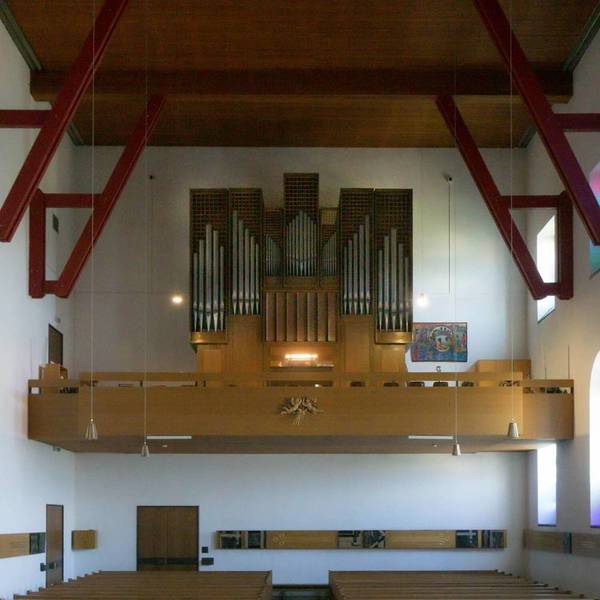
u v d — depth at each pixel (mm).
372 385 17594
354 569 20594
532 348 20438
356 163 21109
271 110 19141
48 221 18438
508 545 20672
